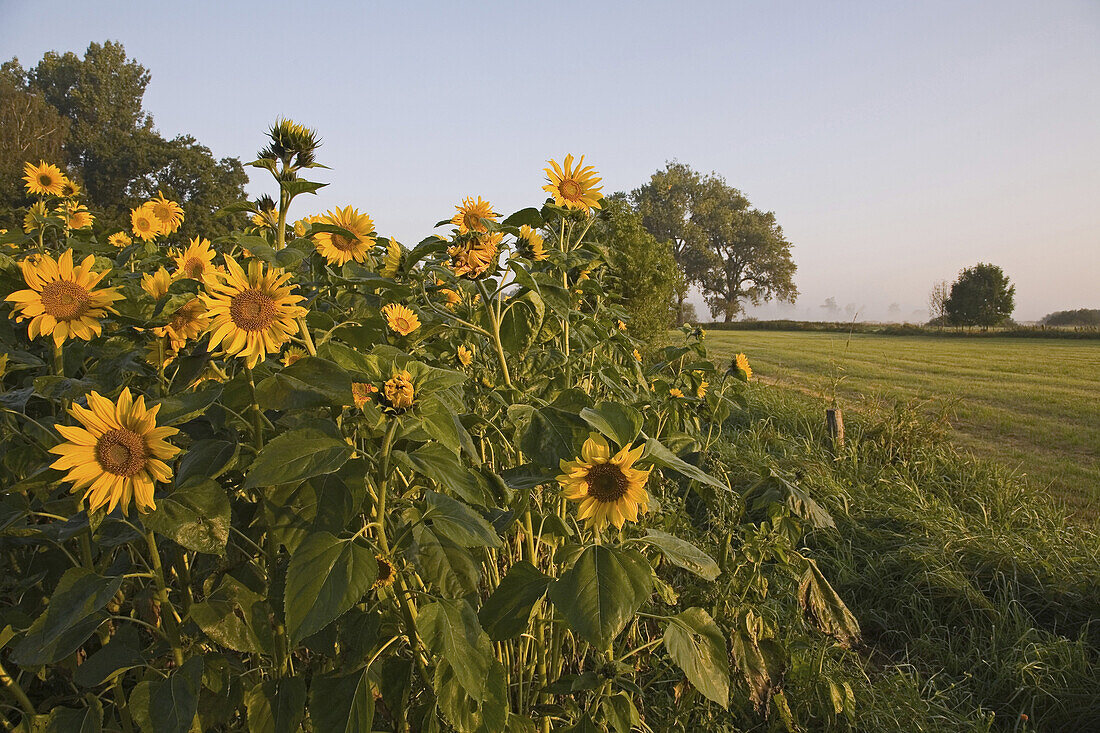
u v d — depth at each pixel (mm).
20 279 2014
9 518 1657
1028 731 3430
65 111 52938
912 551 4941
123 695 1730
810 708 3066
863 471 6941
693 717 2855
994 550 4891
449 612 1560
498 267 2561
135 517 1687
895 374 17734
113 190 41031
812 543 5281
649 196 71750
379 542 1640
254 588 1817
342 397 1530
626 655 2127
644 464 2002
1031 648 3859
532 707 2115
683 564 1959
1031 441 9664
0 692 1711
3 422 1811
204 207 38250
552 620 2098
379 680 1751
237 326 1587
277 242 1928
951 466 7059
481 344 3191
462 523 1611
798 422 8930
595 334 3270
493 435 2479
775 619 3404
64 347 2273
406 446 1892
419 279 2773
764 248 71812
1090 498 6977
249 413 1748
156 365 1933
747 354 23719
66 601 1506
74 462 1427
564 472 1899
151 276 2559
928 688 3590
